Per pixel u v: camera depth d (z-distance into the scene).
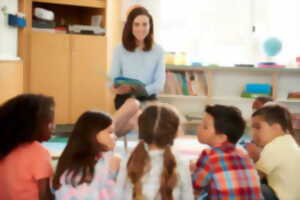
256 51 4.91
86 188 1.61
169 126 1.62
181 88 4.68
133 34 3.31
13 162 1.68
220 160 1.71
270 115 2.00
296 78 4.77
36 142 1.75
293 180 1.91
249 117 4.74
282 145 1.95
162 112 1.64
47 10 4.51
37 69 4.40
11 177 1.68
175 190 1.58
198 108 4.82
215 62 4.90
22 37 4.25
